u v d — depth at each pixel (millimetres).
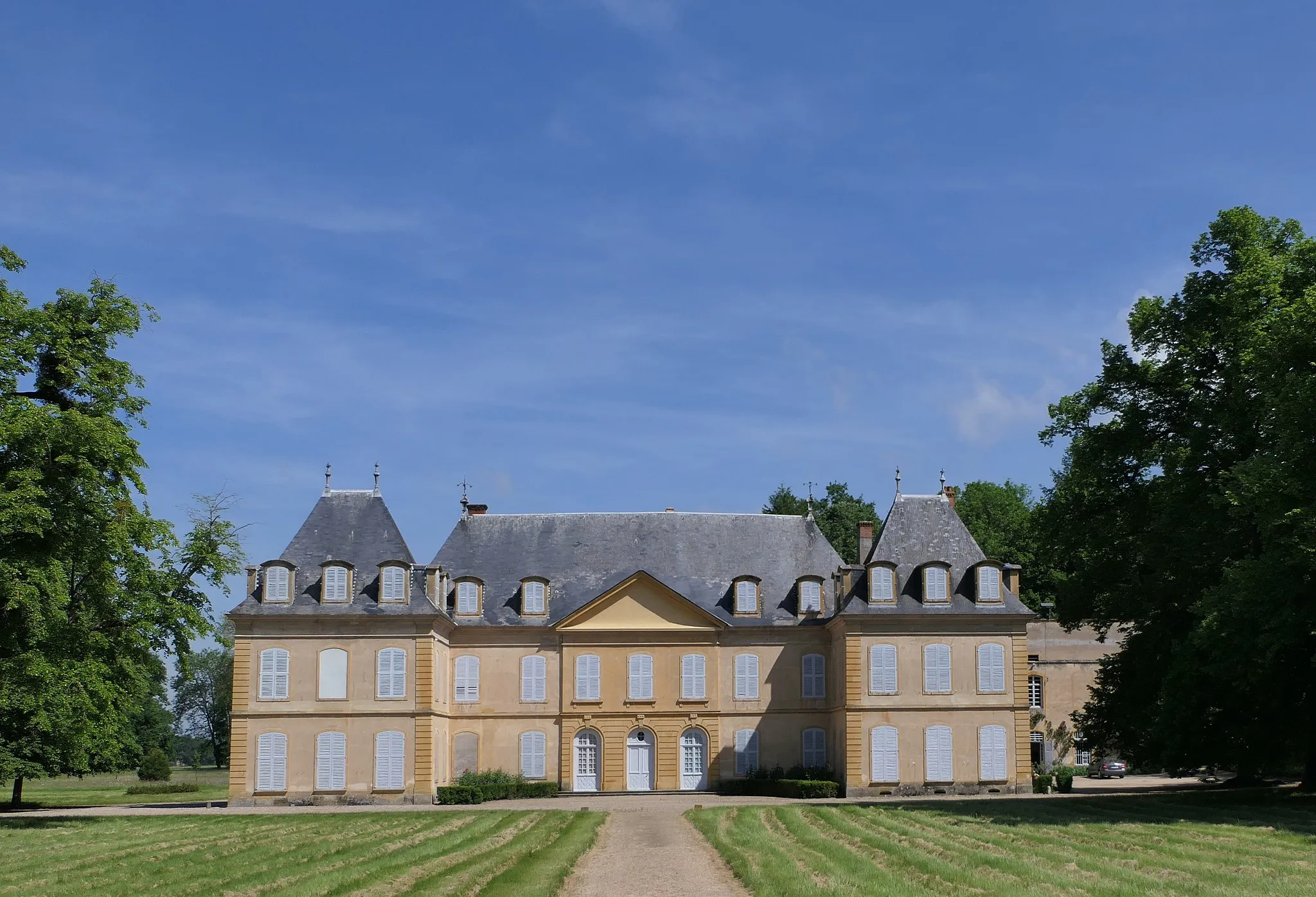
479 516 60094
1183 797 42656
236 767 49812
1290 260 40656
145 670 43906
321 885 23266
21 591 36688
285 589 51219
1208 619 36625
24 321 40000
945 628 52156
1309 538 33406
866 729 51312
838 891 21344
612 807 44438
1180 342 44281
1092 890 21094
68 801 59500
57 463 39625
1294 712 42281
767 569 58469
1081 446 47406
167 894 22844
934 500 55406
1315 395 34156
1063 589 48719
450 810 43250
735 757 55156
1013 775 51250
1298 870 23500
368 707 50469
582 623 55750
